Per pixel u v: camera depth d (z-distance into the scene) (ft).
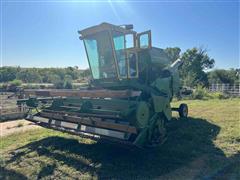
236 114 38.73
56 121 25.68
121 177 18.28
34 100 29.45
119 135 19.60
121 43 26.22
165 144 24.48
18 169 20.89
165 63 33.83
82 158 22.26
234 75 167.22
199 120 35.06
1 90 78.89
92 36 27.43
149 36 27.17
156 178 17.87
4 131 37.76
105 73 27.27
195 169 18.95
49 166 21.11
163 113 24.90
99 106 23.81
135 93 19.27
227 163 19.61
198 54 146.61
